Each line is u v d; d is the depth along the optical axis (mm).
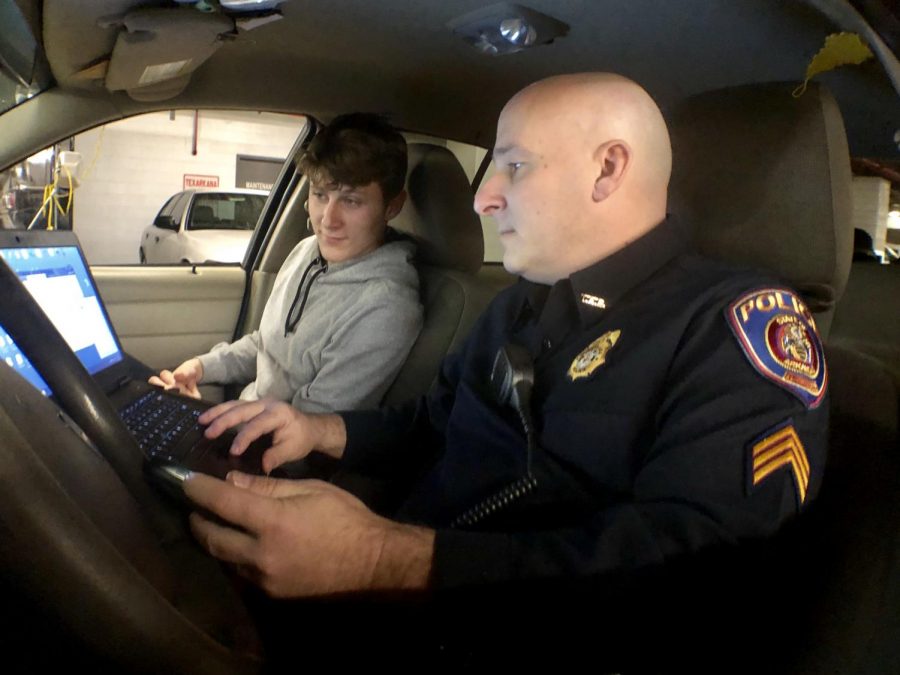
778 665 797
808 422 825
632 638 818
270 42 1665
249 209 5066
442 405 1320
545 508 937
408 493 1346
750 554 775
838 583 785
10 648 451
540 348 1056
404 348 1703
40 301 1196
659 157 1021
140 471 767
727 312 882
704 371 850
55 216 2092
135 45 1371
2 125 1616
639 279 999
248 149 6102
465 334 1665
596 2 1400
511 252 1069
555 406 969
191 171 6848
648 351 915
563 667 823
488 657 826
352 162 1699
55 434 574
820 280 1042
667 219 1043
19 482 400
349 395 1658
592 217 1006
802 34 1431
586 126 985
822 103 1023
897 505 786
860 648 749
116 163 6766
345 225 1762
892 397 881
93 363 1299
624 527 776
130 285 2123
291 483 809
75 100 1661
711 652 839
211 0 1306
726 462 791
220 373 1963
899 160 1720
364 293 1726
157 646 464
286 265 2035
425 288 1828
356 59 1776
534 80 1874
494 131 2189
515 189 1027
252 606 862
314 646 866
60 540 414
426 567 784
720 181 1097
